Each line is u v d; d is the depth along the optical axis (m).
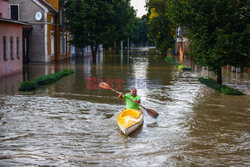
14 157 8.51
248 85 21.39
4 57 25.45
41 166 7.97
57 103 15.16
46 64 38.78
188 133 10.83
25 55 38.78
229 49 17.28
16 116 12.62
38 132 10.63
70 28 42.41
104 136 10.36
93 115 12.98
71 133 10.59
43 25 39.16
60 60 45.72
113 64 39.50
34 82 19.52
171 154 8.91
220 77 20.72
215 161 8.45
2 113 13.06
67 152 8.93
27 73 28.30
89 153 8.88
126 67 35.19
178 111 13.92
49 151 8.98
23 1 38.78
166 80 24.12
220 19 17.89
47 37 39.66
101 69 32.50
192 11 18.17
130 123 10.65
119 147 9.38
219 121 12.34
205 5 17.94
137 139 10.12
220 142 9.95
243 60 18.22
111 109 14.07
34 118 12.36
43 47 39.72
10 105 14.58
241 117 12.93
